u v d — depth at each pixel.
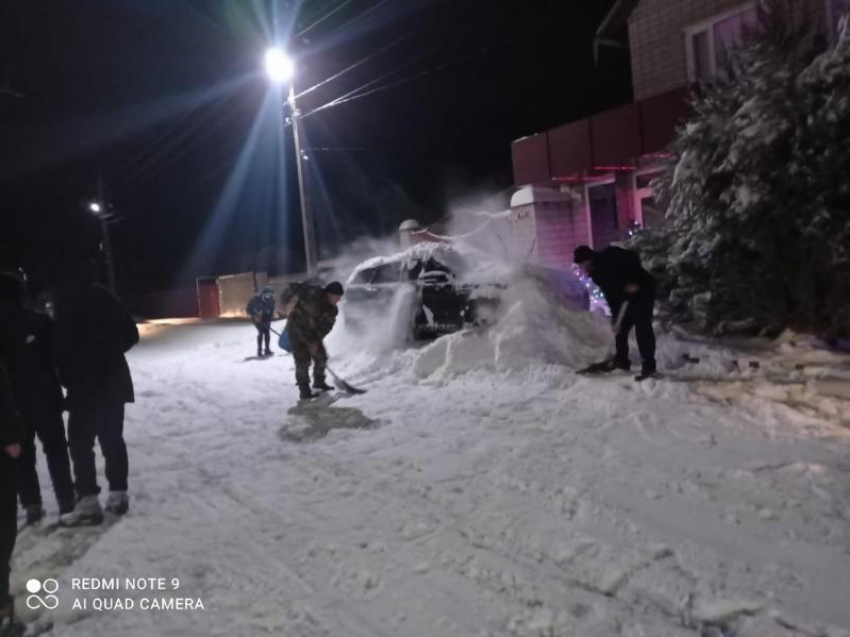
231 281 29.88
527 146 15.08
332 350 11.25
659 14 13.75
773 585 3.48
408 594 3.68
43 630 3.67
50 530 4.94
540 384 7.61
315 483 5.45
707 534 4.05
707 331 8.66
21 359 4.88
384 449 6.07
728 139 7.77
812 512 4.21
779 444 5.32
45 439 5.03
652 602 3.44
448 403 7.33
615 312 7.60
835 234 7.05
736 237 7.79
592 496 4.65
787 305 7.89
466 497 4.84
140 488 5.75
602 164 13.39
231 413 8.30
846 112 6.89
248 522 4.82
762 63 7.73
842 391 6.21
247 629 3.50
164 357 15.31
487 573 3.82
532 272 9.88
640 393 6.85
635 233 9.84
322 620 3.52
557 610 3.41
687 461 5.13
